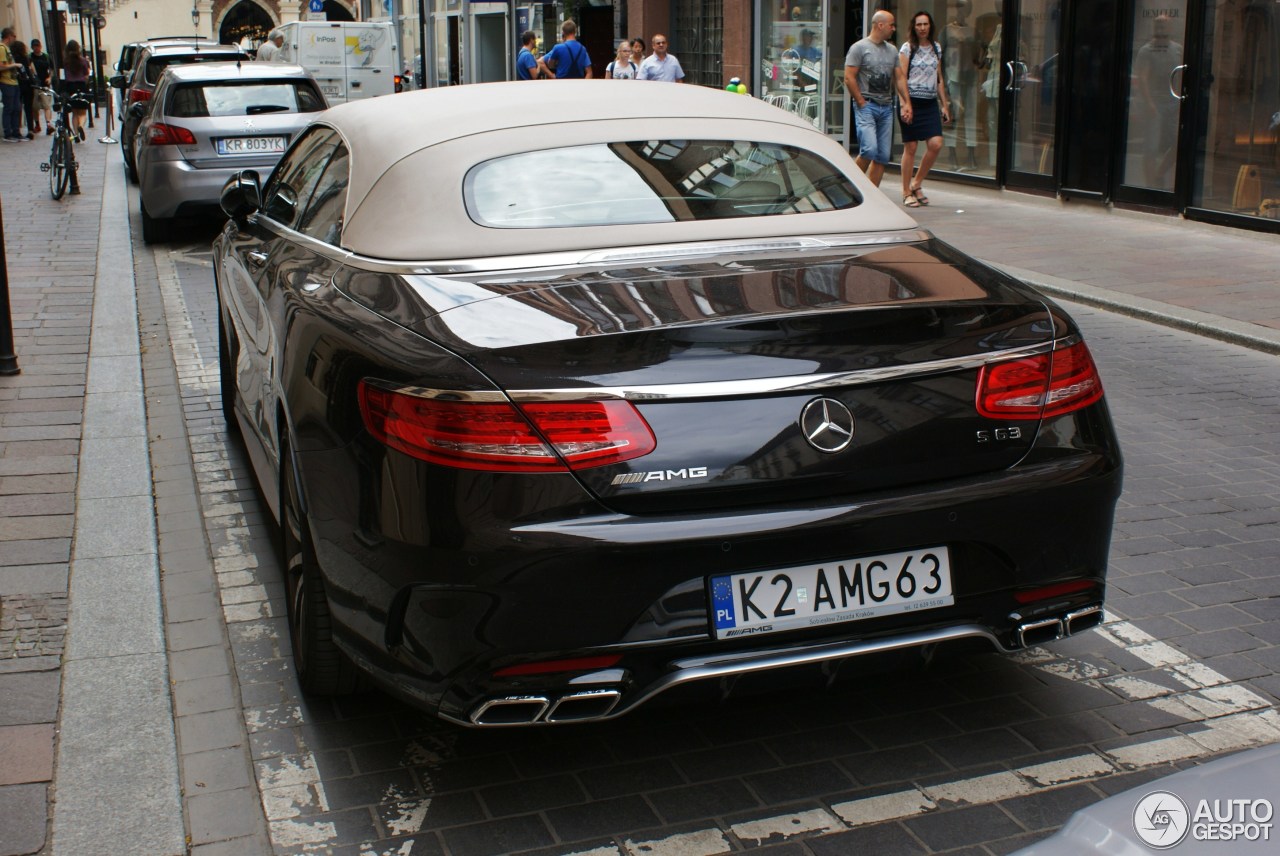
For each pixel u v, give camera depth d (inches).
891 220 158.1
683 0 934.4
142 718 140.5
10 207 607.5
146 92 738.2
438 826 122.5
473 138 157.2
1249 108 467.2
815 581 116.0
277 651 160.7
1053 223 520.4
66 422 252.7
